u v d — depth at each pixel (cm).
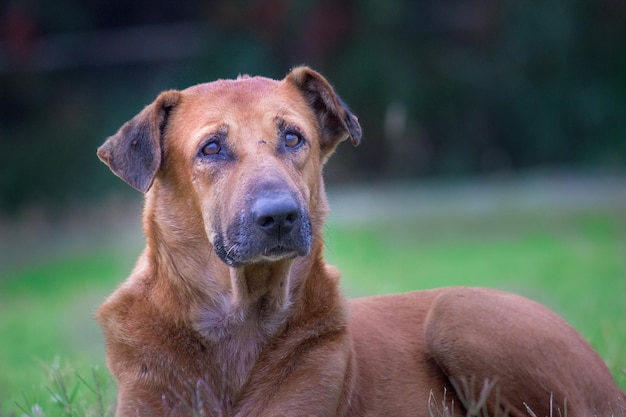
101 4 2820
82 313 1444
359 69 2727
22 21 2653
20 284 1717
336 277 646
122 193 2558
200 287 613
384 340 667
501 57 2845
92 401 740
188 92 654
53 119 2725
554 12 2819
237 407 607
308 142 639
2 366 1111
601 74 2908
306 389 597
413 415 646
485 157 2828
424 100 2814
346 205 2316
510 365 645
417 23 2827
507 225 1998
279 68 2694
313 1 2675
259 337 616
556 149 2875
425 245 1830
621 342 930
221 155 618
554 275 1492
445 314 664
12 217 2528
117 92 2762
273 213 574
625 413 655
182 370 605
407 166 2777
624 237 1836
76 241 2130
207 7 2809
